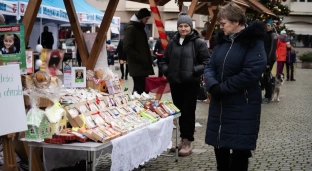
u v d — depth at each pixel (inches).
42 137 176.7
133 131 197.9
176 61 264.8
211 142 182.7
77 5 613.3
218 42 184.1
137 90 320.8
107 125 195.2
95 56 252.1
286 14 780.0
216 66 182.9
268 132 349.4
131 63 319.0
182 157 267.0
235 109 177.3
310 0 1690.5
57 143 174.2
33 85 182.5
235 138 176.7
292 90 688.4
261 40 176.2
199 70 261.3
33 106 178.7
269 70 523.8
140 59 315.9
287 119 414.3
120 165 183.5
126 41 313.1
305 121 405.4
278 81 544.4
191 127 270.8
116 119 207.0
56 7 509.4
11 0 442.6
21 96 167.0
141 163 205.6
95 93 222.8
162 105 248.4
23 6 442.6
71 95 207.3
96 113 201.0
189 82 264.1
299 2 1689.2
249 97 177.2
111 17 251.0
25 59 178.1
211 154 275.0
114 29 846.5
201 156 269.9
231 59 177.6
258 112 179.3
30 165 183.9
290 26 1723.7
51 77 190.4
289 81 853.2
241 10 178.9
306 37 1726.1
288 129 363.9
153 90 307.7
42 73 184.4
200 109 461.1
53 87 185.0
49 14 488.1
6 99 162.4
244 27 181.6
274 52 502.3
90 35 255.9
